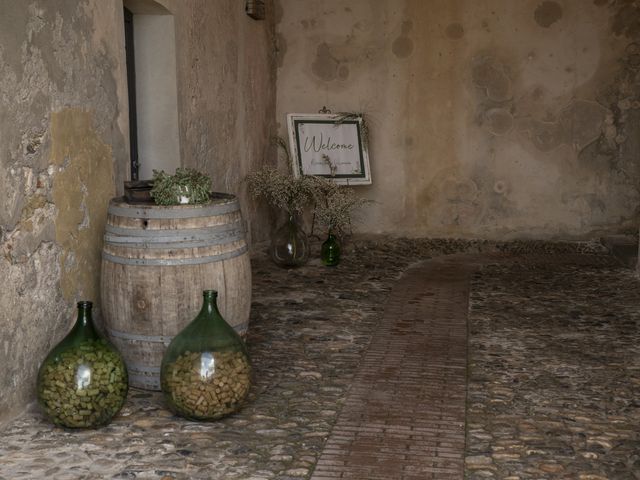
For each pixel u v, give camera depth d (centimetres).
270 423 331
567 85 761
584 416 340
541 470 288
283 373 396
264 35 759
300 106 802
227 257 369
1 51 318
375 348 438
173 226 358
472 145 784
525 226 786
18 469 285
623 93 754
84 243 393
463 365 409
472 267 662
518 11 761
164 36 529
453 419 336
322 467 289
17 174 331
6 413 325
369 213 804
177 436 317
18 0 330
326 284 596
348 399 360
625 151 760
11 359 328
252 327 478
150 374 367
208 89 605
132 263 359
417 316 506
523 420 336
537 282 603
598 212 773
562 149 770
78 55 386
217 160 628
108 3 423
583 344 445
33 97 343
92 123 402
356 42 787
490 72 771
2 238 320
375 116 794
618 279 612
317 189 699
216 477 281
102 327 412
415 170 795
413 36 779
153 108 538
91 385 316
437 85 781
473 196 790
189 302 361
